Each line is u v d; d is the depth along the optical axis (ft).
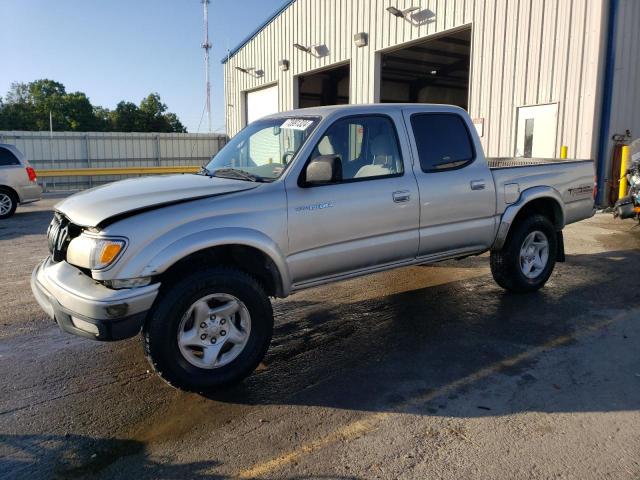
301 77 70.49
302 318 17.58
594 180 21.16
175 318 11.41
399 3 50.72
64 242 12.41
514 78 41.06
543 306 18.20
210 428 10.90
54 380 13.16
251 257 12.94
